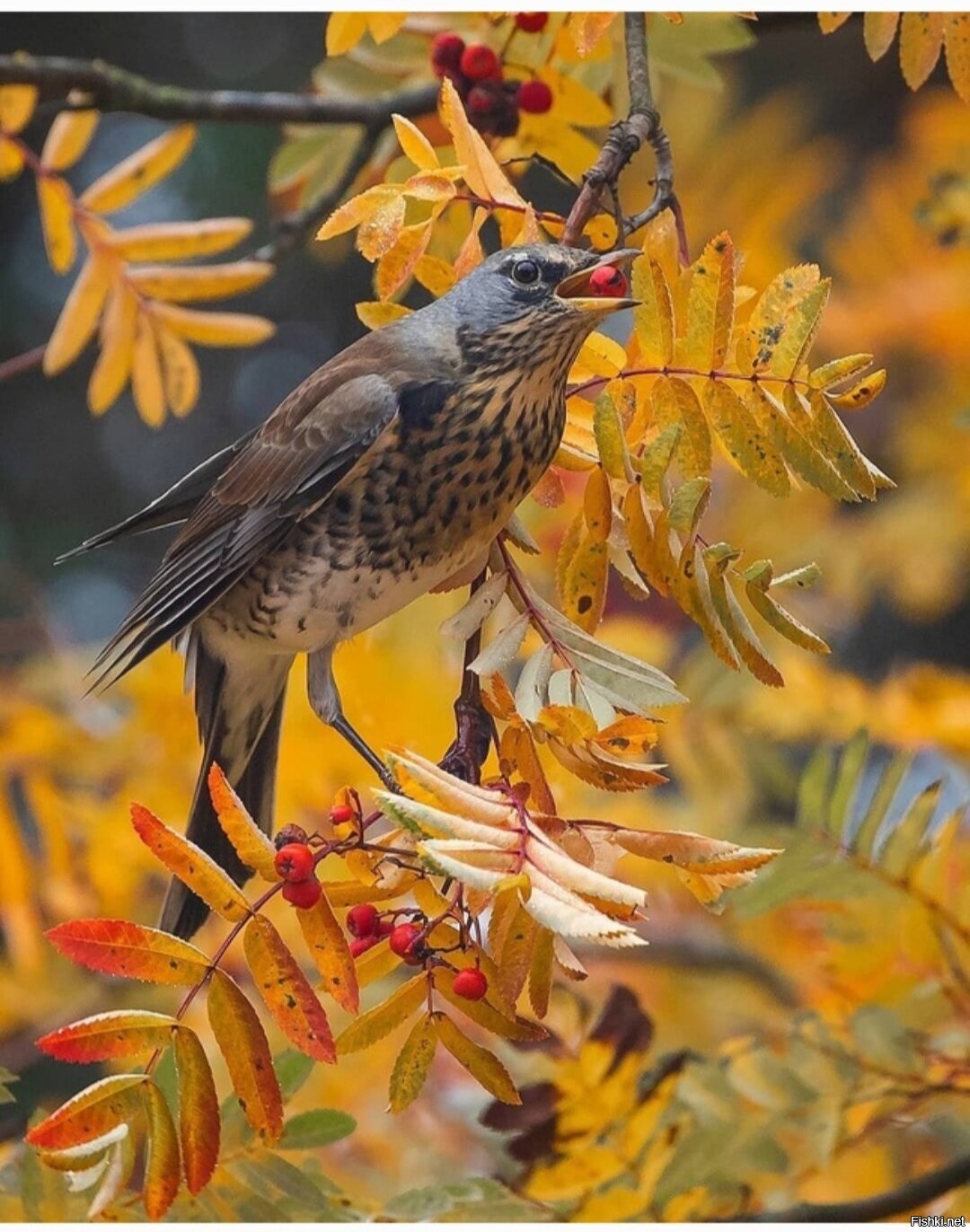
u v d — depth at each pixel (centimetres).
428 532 670
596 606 657
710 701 685
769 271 773
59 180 682
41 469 1115
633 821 683
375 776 681
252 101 684
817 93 966
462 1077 684
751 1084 669
